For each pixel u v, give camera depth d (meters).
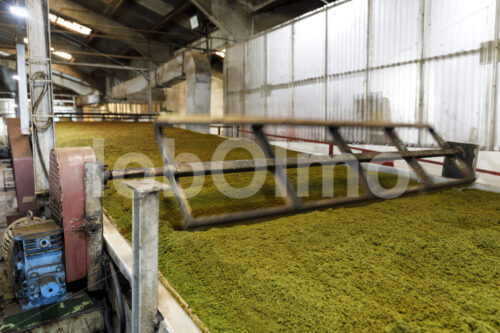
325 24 9.36
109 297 2.00
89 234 1.97
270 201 2.87
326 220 2.32
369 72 8.17
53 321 1.81
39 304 1.91
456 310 1.26
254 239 1.98
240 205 2.74
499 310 1.24
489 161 5.83
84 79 28.55
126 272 1.50
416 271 1.59
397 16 7.38
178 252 1.84
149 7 15.79
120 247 1.82
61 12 16.70
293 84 10.83
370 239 1.98
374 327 1.16
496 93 5.74
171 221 2.37
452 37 6.34
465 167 3.58
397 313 1.24
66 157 1.92
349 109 8.82
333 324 1.17
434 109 6.78
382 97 7.91
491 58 5.74
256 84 12.80
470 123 6.14
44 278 1.91
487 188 3.31
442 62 6.56
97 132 9.36
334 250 1.82
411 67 7.18
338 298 1.35
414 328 1.12
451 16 6.33
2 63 23.23
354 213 2.49
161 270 1.68
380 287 1.44
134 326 1.30
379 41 7.84
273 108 11.95
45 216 3.78
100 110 27.56
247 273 1.56
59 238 1.96
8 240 2.19
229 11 13.10
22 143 4.68
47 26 3.74
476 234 2.03
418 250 1.82
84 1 16.59
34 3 3.65
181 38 19.02
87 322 1.89
